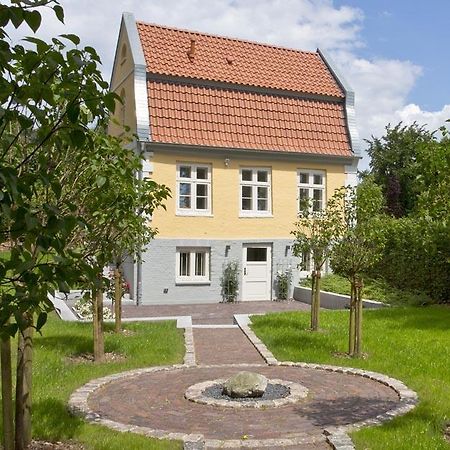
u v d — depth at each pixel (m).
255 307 20.77
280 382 9.25
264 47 25.92
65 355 11.20
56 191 3.01
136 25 23.22
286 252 23.03
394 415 7.41
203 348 12.52
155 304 21.17
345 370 10.15
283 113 23.62
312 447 6.38
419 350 11.56
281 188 23.05
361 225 11.42
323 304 20.73
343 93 24.94
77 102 2.95
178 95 21.84
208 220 21.92
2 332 2.99
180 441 6.41
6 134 2.98
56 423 6.96
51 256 3.29
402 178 34.06
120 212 6.04
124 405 8.12
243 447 6.34
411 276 19.66
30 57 2.89
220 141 21.86
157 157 20.94
